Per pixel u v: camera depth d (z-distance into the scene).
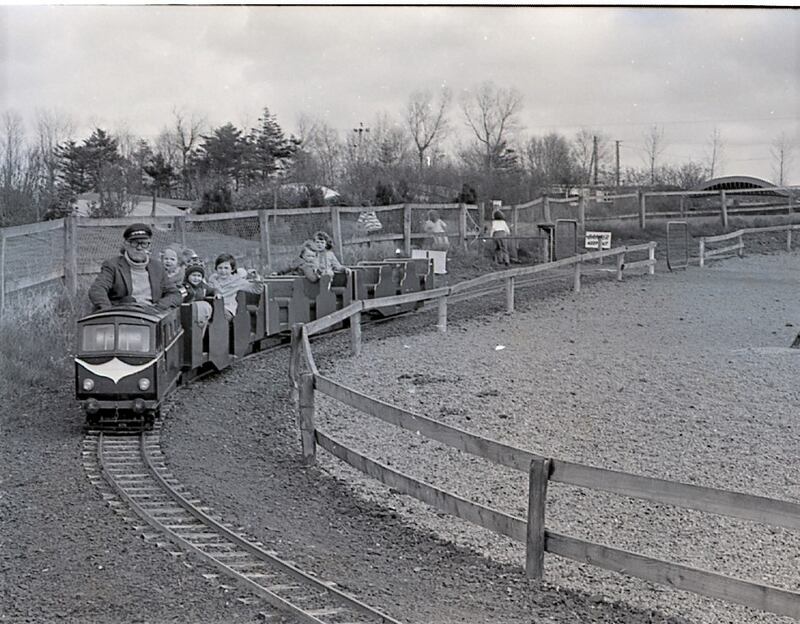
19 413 12.33
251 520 8.52
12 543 7.60
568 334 20.08
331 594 6.70
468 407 13.87
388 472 9.06
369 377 15.72
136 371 11.31
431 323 21.47
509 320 21.86
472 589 7.25
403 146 32.88
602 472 7.08
